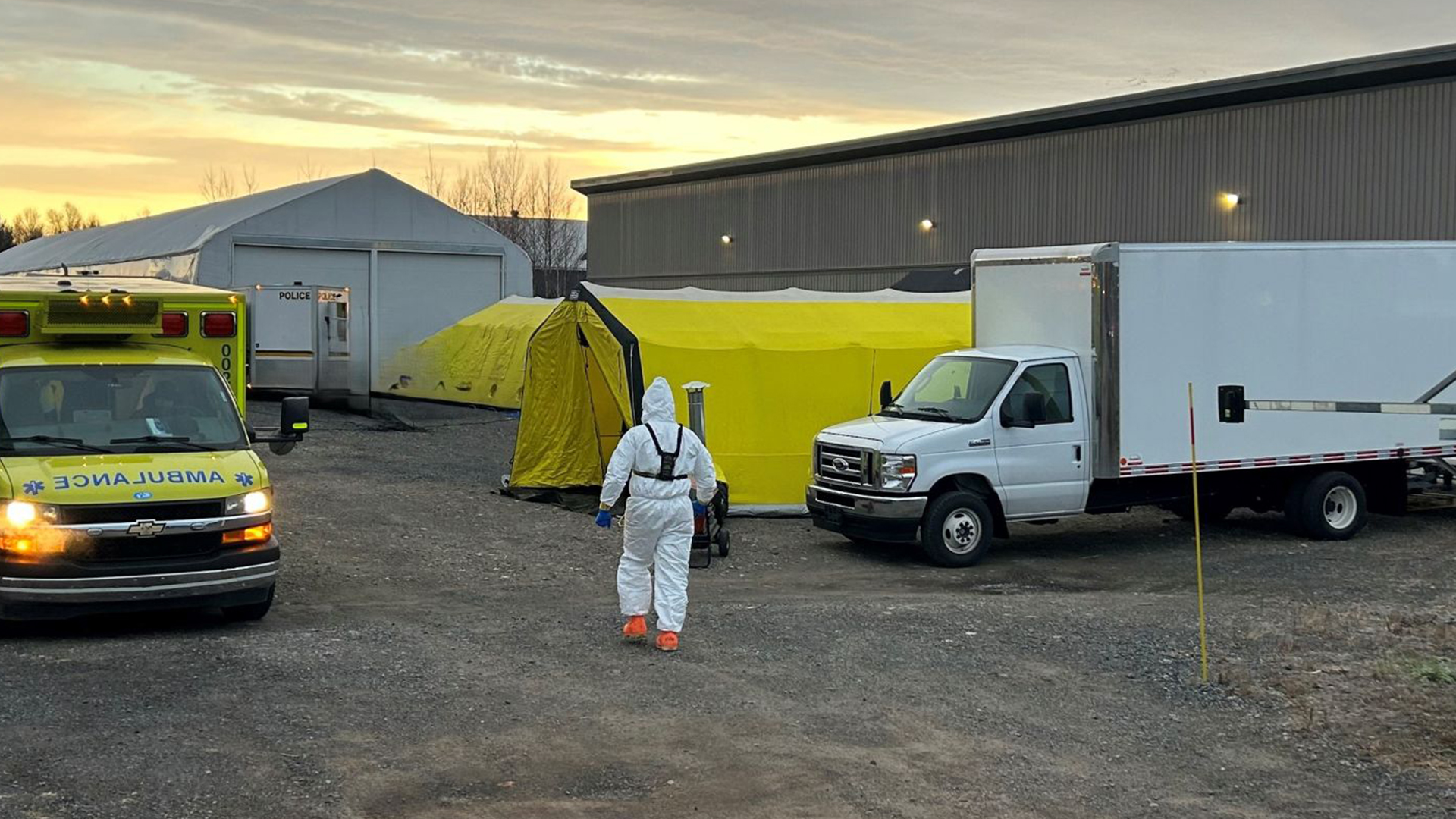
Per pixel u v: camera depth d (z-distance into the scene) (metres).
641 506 9.23
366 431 24.94
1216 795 6.47
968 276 25.89
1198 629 10.11
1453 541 15.28
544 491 17.27
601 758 6.78
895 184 33.88
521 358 28.36
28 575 8.79
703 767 6.68
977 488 13.77
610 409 17.58
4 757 6.45
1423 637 9.71
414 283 33.50
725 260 40.31
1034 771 6.76
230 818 5.77
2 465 9.21
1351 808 6.29
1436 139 21.67
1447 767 6.85
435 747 6.87
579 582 12.43
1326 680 8.48
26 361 10.01
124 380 10.12
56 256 42.88
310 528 14.35
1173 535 15.77
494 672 8.47
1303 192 23.77
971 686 8.40
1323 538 15.23
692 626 10.07
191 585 9.21
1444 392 15.49
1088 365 14.11
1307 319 14.79
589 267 47.09
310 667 8.39
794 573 13.31
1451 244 15.44
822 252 36.44
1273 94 23.97
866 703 7.95
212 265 30.38
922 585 12.62
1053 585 12.72
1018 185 30.12
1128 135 27.20
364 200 32.56
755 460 16.84
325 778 6.32
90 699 7.52
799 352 17.25
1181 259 14.16
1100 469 14.05
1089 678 8.62
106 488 9.07
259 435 10.89
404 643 9.23
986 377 14.06
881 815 6.07
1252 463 14.63
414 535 14.35
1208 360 14.37
